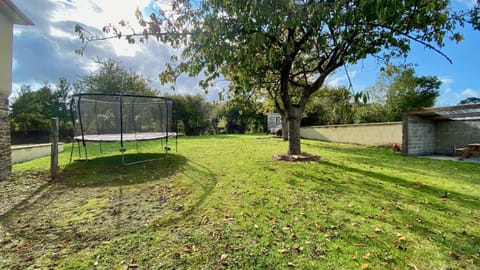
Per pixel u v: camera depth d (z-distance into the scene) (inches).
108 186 171.8
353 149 374.3
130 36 133.8
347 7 109.3
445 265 76.4
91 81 804.0
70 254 84.2
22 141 624.1
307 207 125.0
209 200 138.0
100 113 306.2
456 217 110.9
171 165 235.3
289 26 122.1
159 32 136.9
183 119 814.5
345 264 76.9
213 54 139.1
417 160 269.1
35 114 716.7
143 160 257.6
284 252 84.0
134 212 123.3
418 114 314.2
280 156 268.4
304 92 269.4
